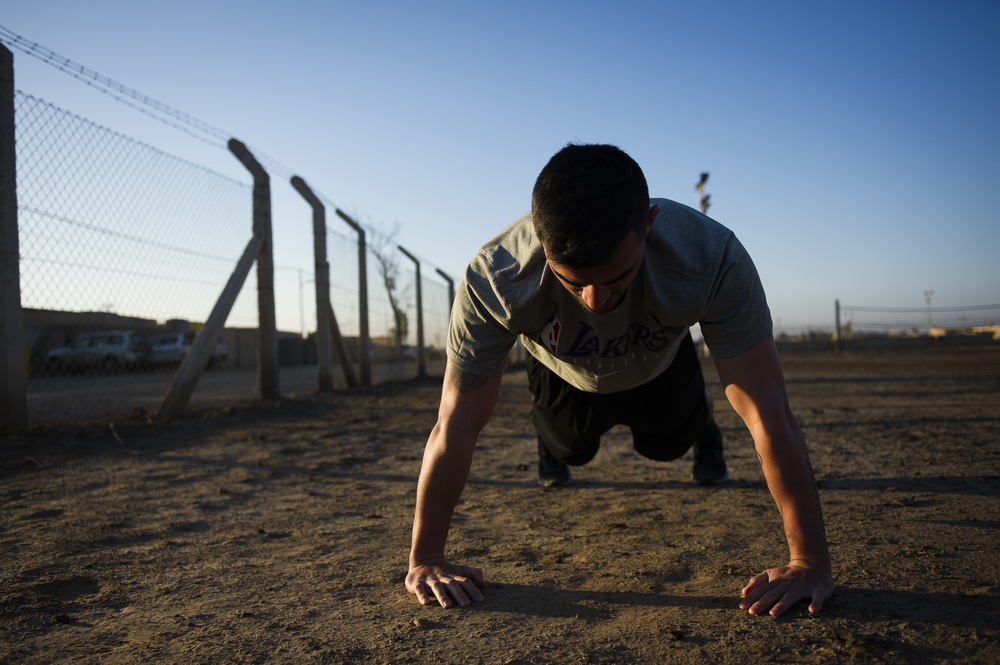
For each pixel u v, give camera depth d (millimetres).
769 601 1635
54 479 3516
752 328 1717
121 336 7867
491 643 1512
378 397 8594
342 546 2355
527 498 3055
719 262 1677
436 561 1893
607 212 1337
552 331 1855
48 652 1521
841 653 1408
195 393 9164
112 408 6895
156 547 2352
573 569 2020
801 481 1724
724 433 5047
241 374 11211
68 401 7773
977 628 1505
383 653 1479
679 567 2000
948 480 3150
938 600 1673
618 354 1877
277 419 6168
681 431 2461
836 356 24641
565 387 2334
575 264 1392
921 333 43781
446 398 1877
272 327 7531
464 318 1825
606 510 2775
